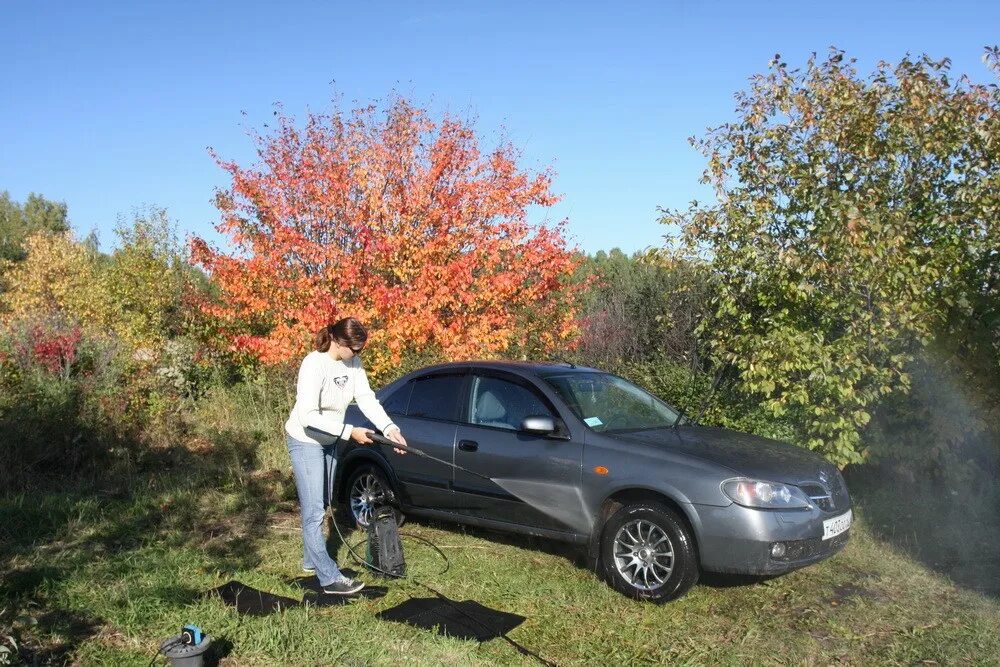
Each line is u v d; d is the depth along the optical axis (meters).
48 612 4.70
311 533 5.15
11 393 8.82
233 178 11.24
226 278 11.00
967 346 6.87
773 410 7.13
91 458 8.66
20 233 53.69
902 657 4.36
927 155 7.10
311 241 11.06
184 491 7.76
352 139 11.86
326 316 10.25
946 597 5.25
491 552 6.12
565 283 11.98
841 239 6.59
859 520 6.80
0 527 6.40
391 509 5.68
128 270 14.98
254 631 4.45
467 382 6.50
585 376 6.43
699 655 4.36
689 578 5.05
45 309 19.55
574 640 4.54
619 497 5.47
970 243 6.89
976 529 6.66
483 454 6.05
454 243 11.21
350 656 4.18
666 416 6.39
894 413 7.23
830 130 7.19
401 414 6.73
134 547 6.14
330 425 5.04
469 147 11.96
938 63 7.12
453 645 4.34
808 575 5.66
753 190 7.50
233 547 6.19
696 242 7.64
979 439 7.28
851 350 6.73
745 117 7.53
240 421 10.65
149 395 10.31
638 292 13.99
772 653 4.40
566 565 5.83
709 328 7.95
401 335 9.95
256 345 10.48
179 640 3.99
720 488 5.03
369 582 5.43
